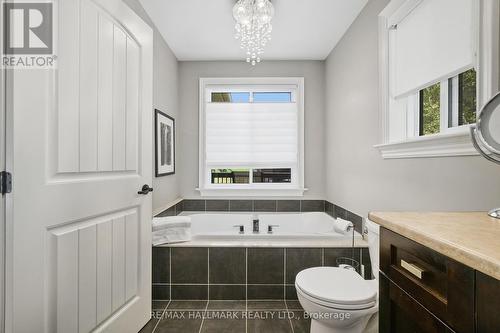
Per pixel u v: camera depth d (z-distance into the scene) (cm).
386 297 78
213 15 222
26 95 93
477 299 47
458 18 116
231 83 317
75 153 113
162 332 163
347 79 245
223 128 321
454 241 52
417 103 167
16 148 89
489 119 76
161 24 236
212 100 327
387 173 174
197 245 197
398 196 161
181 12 218
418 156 139
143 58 162
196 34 254
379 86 180
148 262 169
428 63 137
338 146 269
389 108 172
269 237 208
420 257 63
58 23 104
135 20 153
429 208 132
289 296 197
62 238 107
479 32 100
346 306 121
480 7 100
